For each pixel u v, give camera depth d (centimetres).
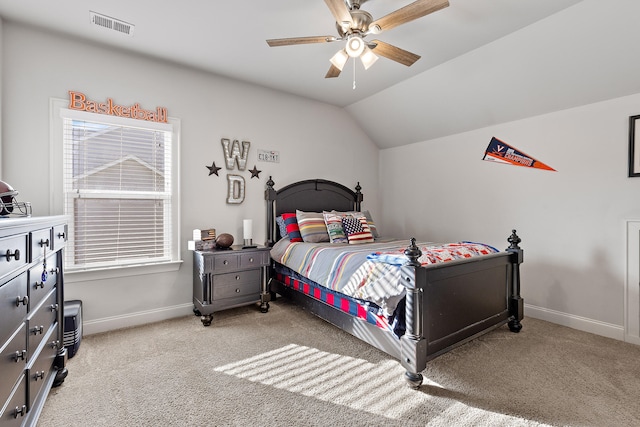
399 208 459
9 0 209
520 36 250
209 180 328
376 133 459
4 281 107
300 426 151
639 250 249
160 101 298
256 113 360
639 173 248
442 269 200
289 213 374
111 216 277
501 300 258
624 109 256
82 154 263
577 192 283
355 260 243
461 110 349
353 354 227
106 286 273
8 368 112
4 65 231
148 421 154
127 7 217
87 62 263
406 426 152
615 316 261
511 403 170
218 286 291
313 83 353
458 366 210
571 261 287
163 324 287
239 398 173
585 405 168
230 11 222
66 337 219
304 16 229
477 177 362
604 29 221
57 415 158
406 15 182
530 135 315
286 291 334
